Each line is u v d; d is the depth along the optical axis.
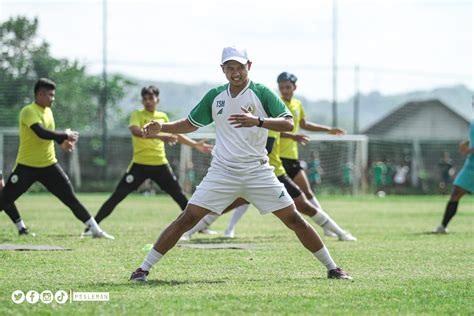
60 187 18.58
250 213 30.09
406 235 20.67
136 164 20.11
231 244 17.50
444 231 21.47
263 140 11.96
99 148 49.50
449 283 12.21
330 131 20.06
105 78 49.91
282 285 11.77
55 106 49.50
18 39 49.75
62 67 49.91
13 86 49.12
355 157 51.41
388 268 13.88
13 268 13.23
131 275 12.28
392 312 10.01
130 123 20.02
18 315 9.59
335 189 51.66
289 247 16.89
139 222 24.89
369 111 71.06
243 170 11.91
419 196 50.66
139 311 9.78
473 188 21.16
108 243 17.44
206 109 12.12
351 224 25.00
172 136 18.97
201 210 12.02
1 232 20.09
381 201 42.25
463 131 66.06
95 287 11.39
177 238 12.09
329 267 12.57
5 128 48.25
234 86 11.87
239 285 11.74
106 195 45.03
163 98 61.62
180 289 11.32
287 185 18.58
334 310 10.03
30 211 29.61
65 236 19.16
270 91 11.84
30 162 18.30
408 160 53.69
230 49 11.72
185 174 47.22
